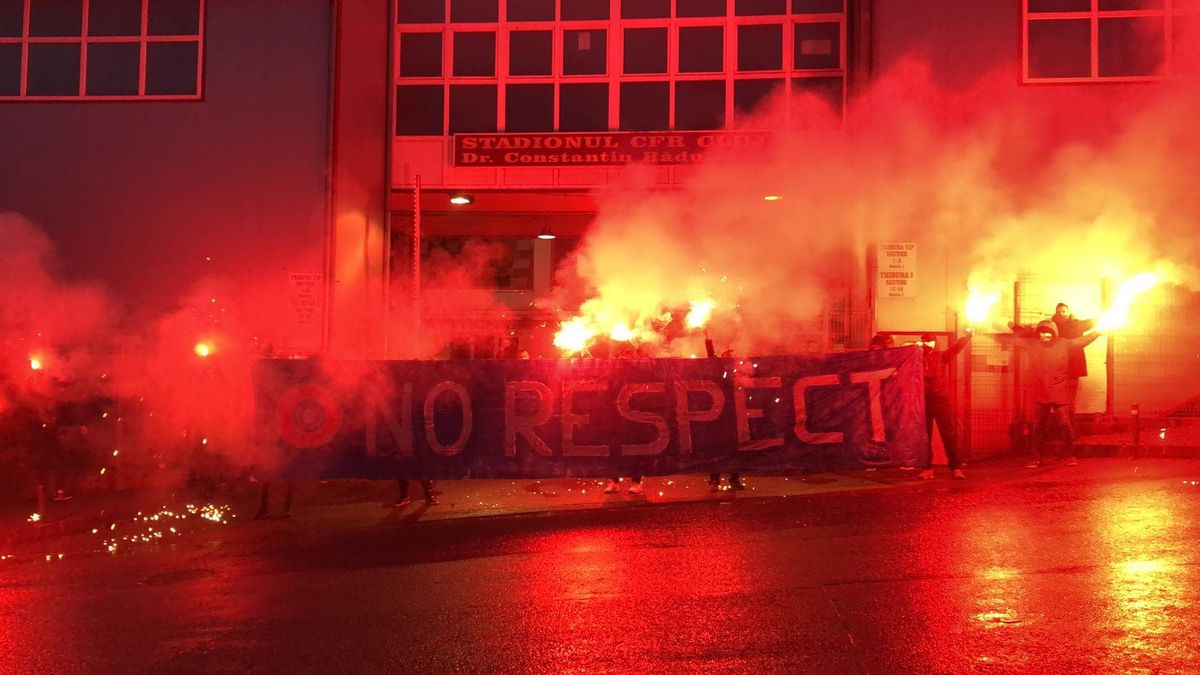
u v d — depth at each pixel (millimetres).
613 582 6758
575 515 9477
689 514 9234
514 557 7645
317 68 14047
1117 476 10180
